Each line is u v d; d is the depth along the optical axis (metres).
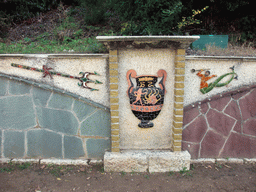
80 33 4.74
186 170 3.04
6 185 2.71
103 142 3.13
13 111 3.08
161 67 2.89
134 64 2.87
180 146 3.04
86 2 5.22
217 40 4.45
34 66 2.95
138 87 2.91
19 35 4.91
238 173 3.05
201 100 3.14
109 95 3.00
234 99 3.20
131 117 3.03
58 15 5.69
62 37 4.54
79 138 3.13
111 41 2.64
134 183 2.80
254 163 3.29
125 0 4.38
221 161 3.28
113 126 2.93
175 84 2.88
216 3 5.52
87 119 3.06
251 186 2.77
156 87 2.92
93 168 3.10
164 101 3.00
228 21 5.83
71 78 2.96
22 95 3.04
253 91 3.20
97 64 2.92
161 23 4.16
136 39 2.62
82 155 3.19
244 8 5.58
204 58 2.99
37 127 3.12
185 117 3.15
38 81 2.98
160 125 3.08
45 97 3.03
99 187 2.72
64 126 3.10
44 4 5.94
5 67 2.96
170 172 3.02
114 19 5.34
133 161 2.98
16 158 3.22
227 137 3.26
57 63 2.93
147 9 4.10
